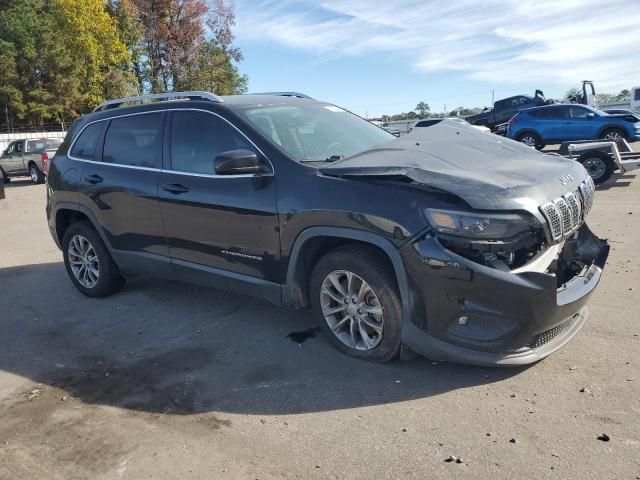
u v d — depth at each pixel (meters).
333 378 3.60
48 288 6.13
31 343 4.61
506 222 3.07
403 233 3.27
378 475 2.65
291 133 4.25
